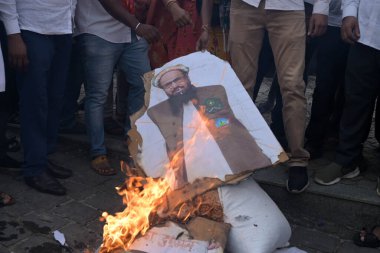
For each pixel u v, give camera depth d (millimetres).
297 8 3086
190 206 2521
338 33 3398
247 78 3357
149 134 2785
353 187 3227
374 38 2932
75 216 3160
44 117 3365
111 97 4383
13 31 3021
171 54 3971
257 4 3121
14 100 3691
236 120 2689
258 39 3283
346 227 3117
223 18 3695
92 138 3785
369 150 3957
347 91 3180
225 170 2555
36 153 3389
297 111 3127
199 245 2291
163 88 2889
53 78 3492
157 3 3854
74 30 3627
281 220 2541
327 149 3916
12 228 2979
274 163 2547
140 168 2762
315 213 3217
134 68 3738
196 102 2787
